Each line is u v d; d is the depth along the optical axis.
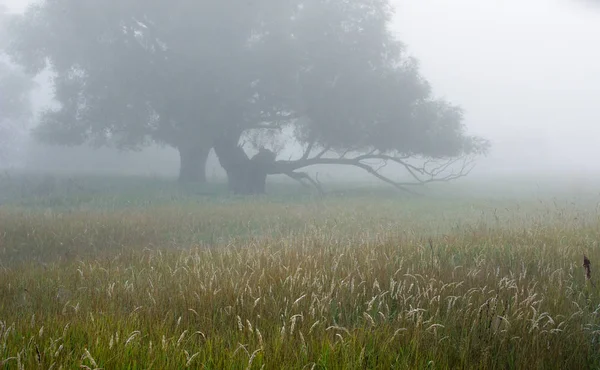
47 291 6.36
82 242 11.55
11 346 3.79
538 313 4.80
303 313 4.99
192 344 4.03
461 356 3.94
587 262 6.18
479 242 9.36
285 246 8.66
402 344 4.20
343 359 3.67
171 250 10.22
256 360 3.56
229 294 5.50
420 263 7.33
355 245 9.18
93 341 3.92
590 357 4.27
